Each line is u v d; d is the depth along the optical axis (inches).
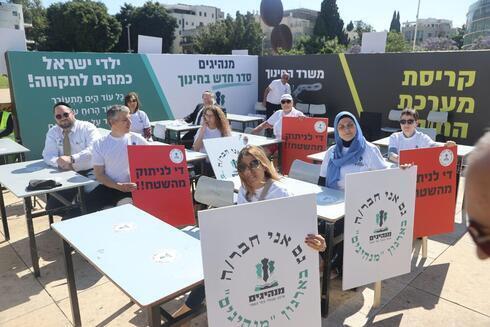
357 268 105.1
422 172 130.1
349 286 105.3
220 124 200.1
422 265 140.2
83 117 302.5
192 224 153.9
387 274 110.0
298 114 249.4
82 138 171.9
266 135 310.3
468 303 116.6
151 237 91.4
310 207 77.5
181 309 98.0
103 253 83.5
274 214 74.4
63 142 170.7
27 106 272.8
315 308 81.2
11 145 202.7
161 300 66.9
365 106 357.4
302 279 79.0
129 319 112.0
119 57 316.8
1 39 263.7
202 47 1868.8
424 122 322.3
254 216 72.7
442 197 134.5
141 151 145.6
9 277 135.5
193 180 199.6
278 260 76.0
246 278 73.5
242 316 74.4
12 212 200.1
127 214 106.5
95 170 151.6
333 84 374.9
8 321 112.0
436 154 130.6
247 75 421.4
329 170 139.9
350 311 114.0
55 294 125.5
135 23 2116.1
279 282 76.7
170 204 150.5
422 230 135.1
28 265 144.0
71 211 155.9
